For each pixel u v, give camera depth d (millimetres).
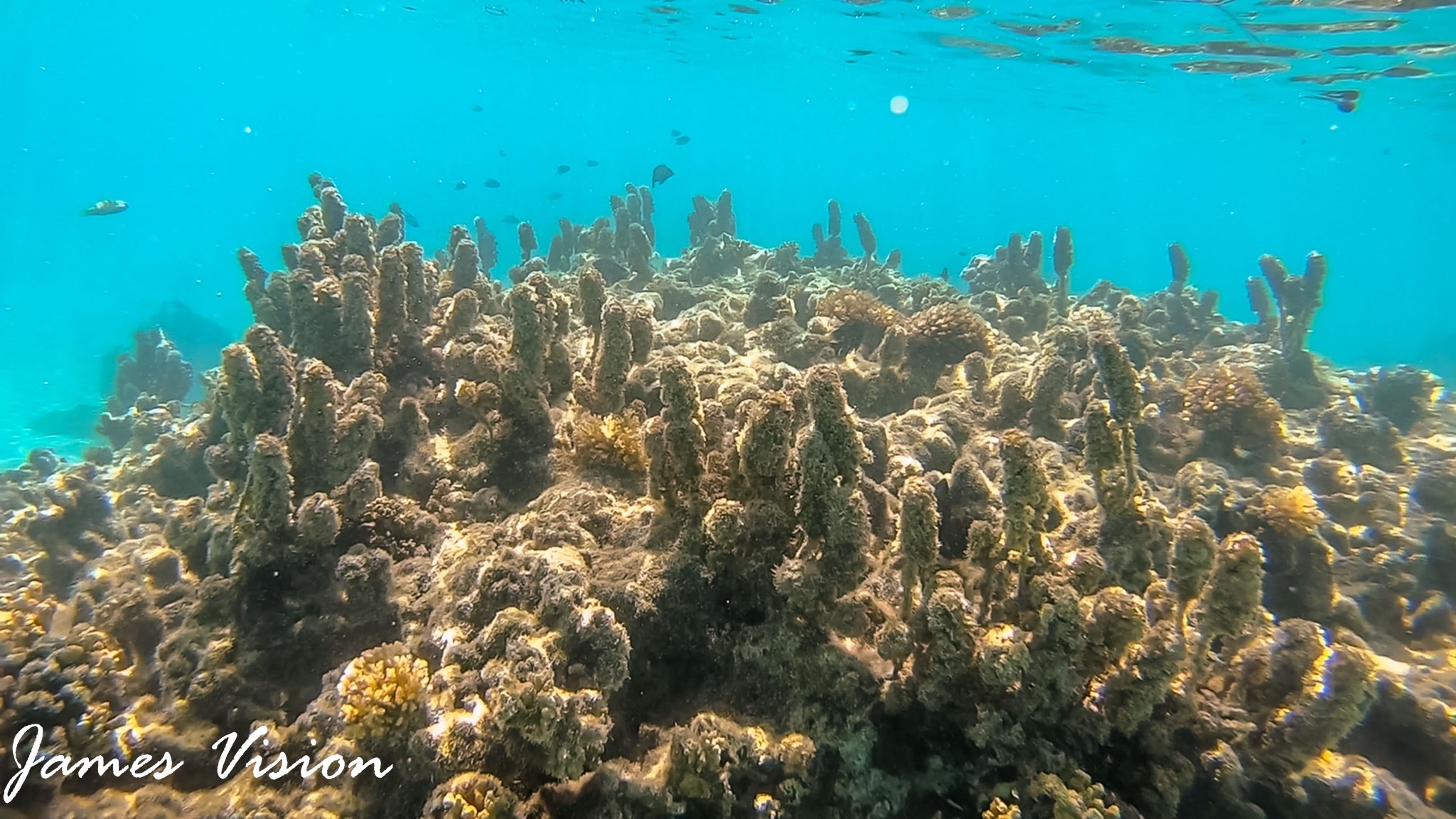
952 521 1141
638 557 970
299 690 994
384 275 1423
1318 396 2166
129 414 2639
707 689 916
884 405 1677
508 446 1252
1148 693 809
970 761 852
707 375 1568
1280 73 4617
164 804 891
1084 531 1014
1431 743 1007
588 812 794
